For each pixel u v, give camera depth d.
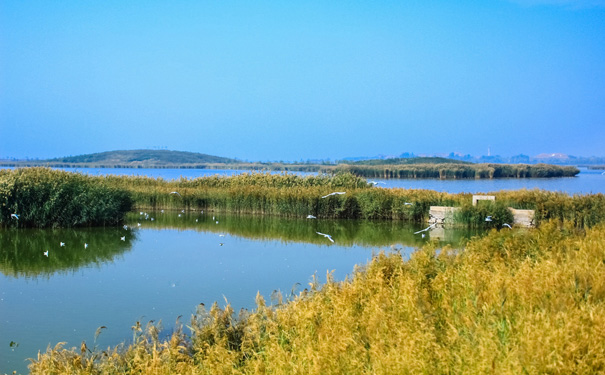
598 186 50.25
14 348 8.80
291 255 16.89
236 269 14.77
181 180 33.97
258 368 6.03
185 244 18.83
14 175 21.66
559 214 22.91
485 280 7.53
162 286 12.79
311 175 33.44
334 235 21.38
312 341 6.30
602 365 4.41
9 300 11.54
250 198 28.05
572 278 6.77
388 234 21.64
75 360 6.89
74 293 12.12
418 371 4.68
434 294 7.75
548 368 4.30
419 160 96.81
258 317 8.09
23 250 17.12
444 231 22.59
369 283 8.31
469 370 4.54
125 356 7.11
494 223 23.39
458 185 51.97
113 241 19.16
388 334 5.86
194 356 7.22
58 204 21.27
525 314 5.52
